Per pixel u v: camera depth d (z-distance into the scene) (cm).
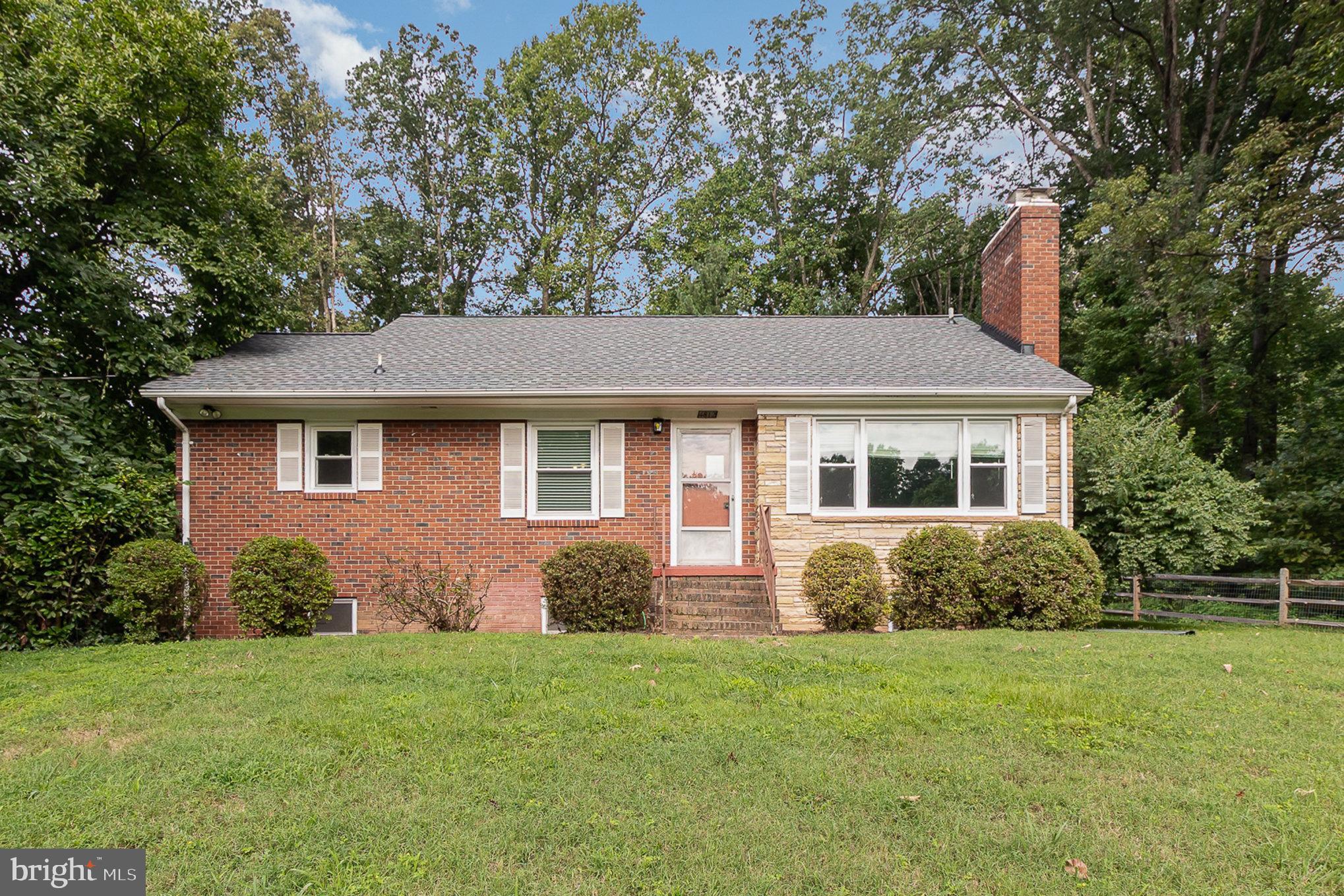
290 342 1373
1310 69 1627
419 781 440
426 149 3147
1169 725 532
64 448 948
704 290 2545
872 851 365
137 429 1238
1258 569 1653
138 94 1236
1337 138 1669
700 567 1155
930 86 2661
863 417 1137
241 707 582
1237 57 2194
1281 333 1994
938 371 1179
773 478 1132
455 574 1163
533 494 1180
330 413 1166
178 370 1150
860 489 1131
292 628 1008
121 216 1186
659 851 362
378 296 3127
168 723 546
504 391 1106
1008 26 2500
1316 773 450
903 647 808
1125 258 1767
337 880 336
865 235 2988
